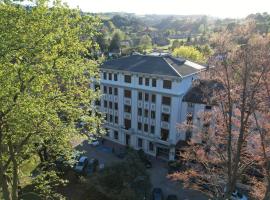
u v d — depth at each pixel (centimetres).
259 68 1689
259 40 1658
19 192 2331
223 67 1811
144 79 3809
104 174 2377
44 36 1400
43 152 2459
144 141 4100
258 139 1908
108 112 4425
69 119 1767
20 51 1351
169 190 3158
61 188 2808
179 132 3716
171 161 3625
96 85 4381
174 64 3816
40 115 1457
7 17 1334
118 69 4016
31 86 1408
